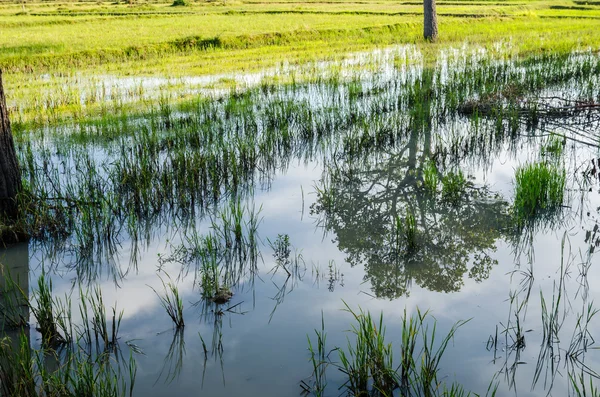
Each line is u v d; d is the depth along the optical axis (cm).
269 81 1652
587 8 4106
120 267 642
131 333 516
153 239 712
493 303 550
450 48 2272
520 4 4409
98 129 1179
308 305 557
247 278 610
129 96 1495
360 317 531
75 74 1850
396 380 437
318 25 3014
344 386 440
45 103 1425
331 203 812
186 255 667
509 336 497
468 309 542
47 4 5622
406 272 620
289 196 845
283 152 1045
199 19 3584
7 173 720
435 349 482
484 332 505
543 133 1092
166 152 1031
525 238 687
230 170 920
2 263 652
